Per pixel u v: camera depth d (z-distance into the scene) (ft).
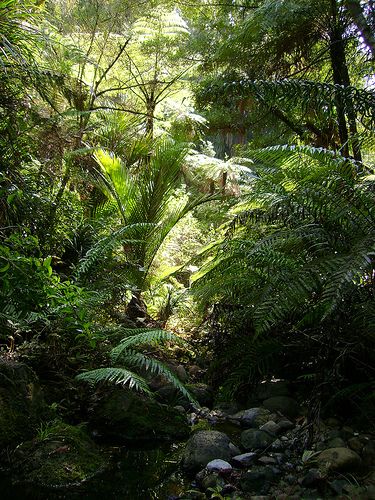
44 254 10.43
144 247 12.09
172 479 6.31
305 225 7.70
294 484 5.88
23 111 10.23
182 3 18.20
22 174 10.19
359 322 6.94
